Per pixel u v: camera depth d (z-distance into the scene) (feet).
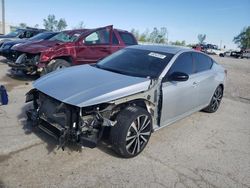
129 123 11.37
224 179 11.29
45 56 24.53
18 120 15.58
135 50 16.43
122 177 10.69
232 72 53.31
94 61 27.45
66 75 13.35
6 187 9.49
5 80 26.32
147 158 12.39
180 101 14.96
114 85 11.75
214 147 14.37
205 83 17.62
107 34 28.40
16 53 27.32
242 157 13.47
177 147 13.88
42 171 10.62
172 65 14.38
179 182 10.74
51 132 11.59
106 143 13.25
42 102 12.20
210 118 19.43
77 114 10.61
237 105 24.16
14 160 11.23
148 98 12.67
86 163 11.45
